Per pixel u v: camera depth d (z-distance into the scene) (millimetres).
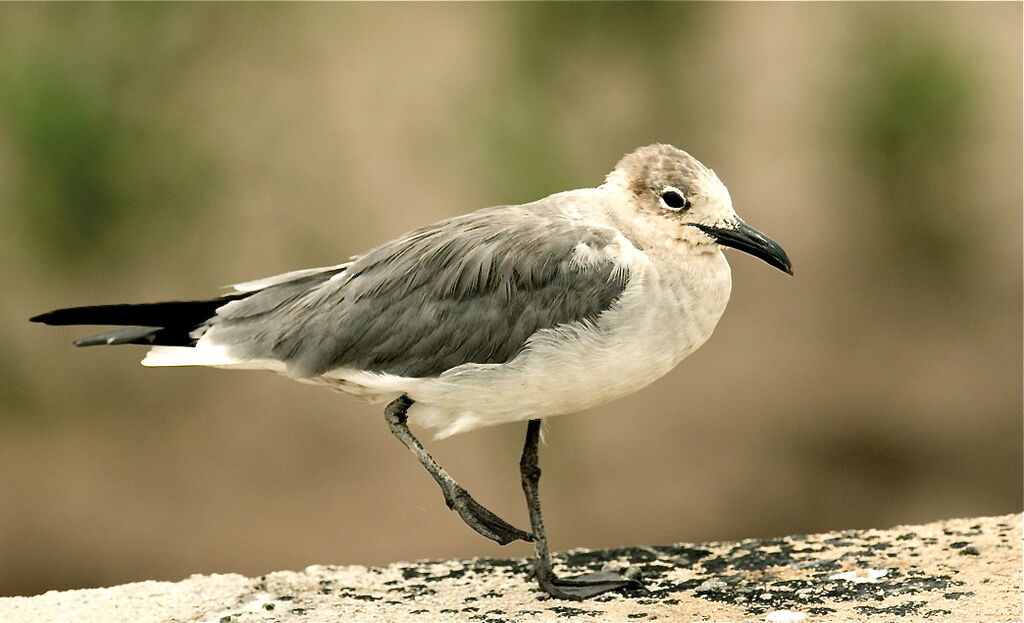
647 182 7973
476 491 15484
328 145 15758
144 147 14453
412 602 7992
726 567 8406
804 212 16297
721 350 16359
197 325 8469
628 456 15852
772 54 16188
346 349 7945
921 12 15789
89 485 15484
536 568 8062
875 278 16266
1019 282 16031
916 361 16141
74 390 15328
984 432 15922
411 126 15922
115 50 14336
